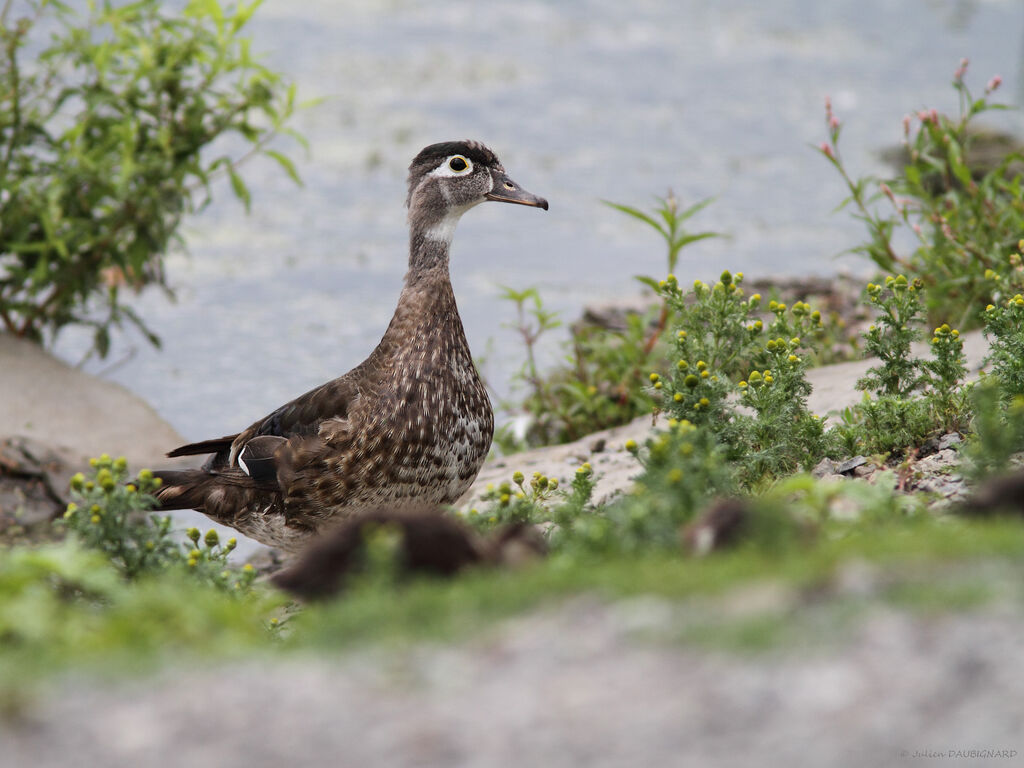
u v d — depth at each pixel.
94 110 16.88
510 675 5.11
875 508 7.54
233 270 22.44
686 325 11.33
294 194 26.44
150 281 18.47
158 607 6.04
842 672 4.88
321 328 19.97
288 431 11.08
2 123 16.80
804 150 30.56
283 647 5.88
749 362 11.84
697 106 34.06
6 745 4.76
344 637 5.67
